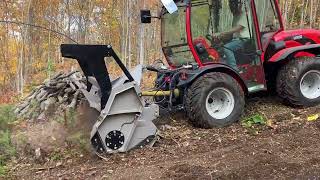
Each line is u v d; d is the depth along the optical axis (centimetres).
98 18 2348
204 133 512
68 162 455
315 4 1780
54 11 2139
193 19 532
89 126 505
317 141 468
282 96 579
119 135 468
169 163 433
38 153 465
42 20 2098
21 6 1991
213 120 522
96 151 461
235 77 546
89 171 429
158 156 457
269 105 600
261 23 570
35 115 566
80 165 447
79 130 504
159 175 405
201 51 538
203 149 469
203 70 525
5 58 2047
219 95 532
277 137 486
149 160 447
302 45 591
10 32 2044
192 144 484
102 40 2397
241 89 538
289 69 570
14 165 455
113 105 464
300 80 570
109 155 463
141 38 1808
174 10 496
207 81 518
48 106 565
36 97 605
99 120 460
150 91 533
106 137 463
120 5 2258
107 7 2303
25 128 533
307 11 1859
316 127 505
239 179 391
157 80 569
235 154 443
